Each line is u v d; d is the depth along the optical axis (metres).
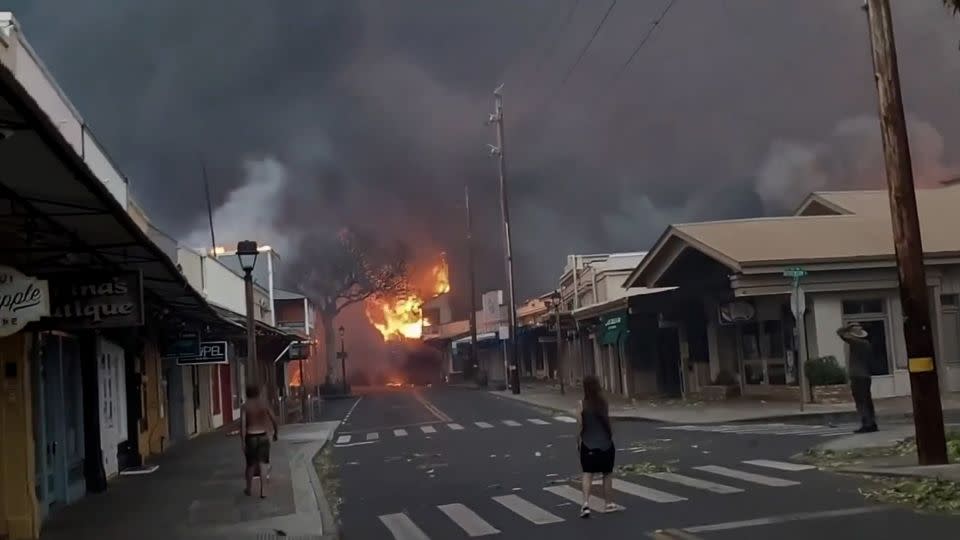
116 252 11.22
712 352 31.30
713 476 13.45
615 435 21.75
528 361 68.25
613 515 10.99
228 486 15.43
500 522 11.19
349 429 30.23
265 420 14.52
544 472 15.92
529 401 39.34
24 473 11.16
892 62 12.54
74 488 14.38
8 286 8.77
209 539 10.74
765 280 25.41
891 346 25.67
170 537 10.96
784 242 27.27
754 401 28.03
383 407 43.47
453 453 20.42
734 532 9.34
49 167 7.07
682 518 10.38
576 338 49.44
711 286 30.38
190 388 27.45
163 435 22.67
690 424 23.42
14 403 11.18
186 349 22.06
